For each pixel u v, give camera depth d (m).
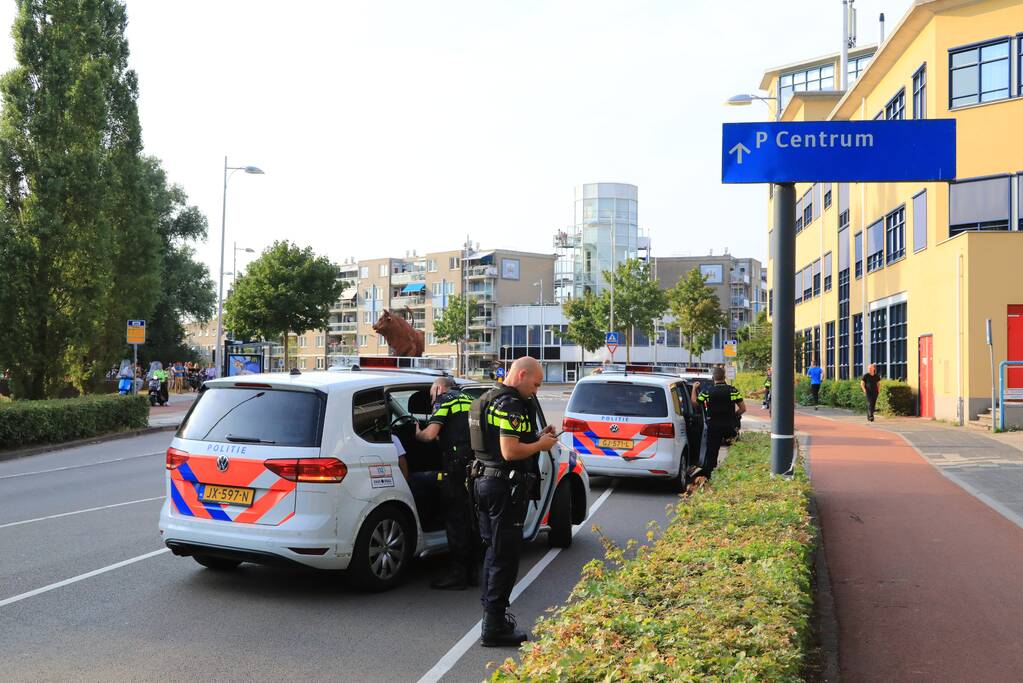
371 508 6.91
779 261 10.73
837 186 41.28
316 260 51.88
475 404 5.84
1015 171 24.59
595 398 13.38
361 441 6.97
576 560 8.42
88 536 9.21
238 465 6.77
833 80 54.75
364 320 124.94
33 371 23.98
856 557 8.16
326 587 7.16
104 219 25.06
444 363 12.48
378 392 7.36
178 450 7.05
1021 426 21.08
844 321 40.31
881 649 5.51
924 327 27.47
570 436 13.35
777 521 7.05
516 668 3.72
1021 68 24.53
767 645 3.95
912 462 15.74
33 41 24.81
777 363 10.62
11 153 24.03
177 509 7.00
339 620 6.24
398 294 120.25
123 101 28.78
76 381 27.64
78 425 21.92
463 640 5.80
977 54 25.31
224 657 5.40
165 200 54.62
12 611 6.34
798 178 10.67
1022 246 23.03
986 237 23.20
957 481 13.15
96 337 25.38
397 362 12.05
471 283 109.94
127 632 5.88
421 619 6.29
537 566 8.15
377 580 6.96
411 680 5.04
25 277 23.62
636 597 4.78
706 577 5.11
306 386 6.95
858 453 17.28
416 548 7.36
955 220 25.75
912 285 28.86
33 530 9.56
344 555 6.71
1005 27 24.72
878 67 31.47
